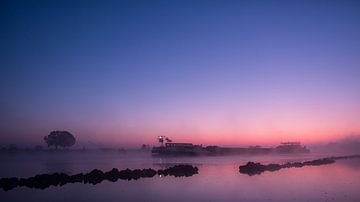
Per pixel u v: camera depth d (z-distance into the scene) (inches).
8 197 1492.4
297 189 1675.7
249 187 1755.7
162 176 2263.8
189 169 2524.6
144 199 1453.0
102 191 1647.4
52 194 1560.0
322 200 1393.9
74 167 3097.9
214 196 1504.7
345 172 2504.9
